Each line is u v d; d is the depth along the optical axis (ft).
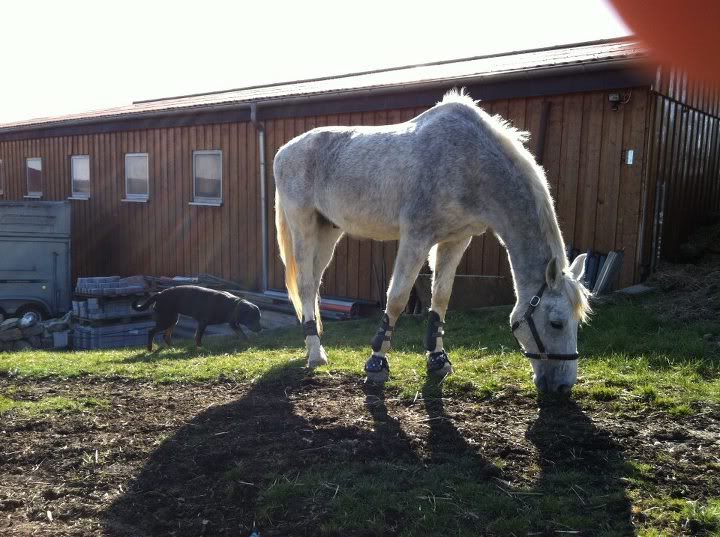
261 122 40.06
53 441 13.17
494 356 18.83
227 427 13.66
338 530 9.39
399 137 16.03
